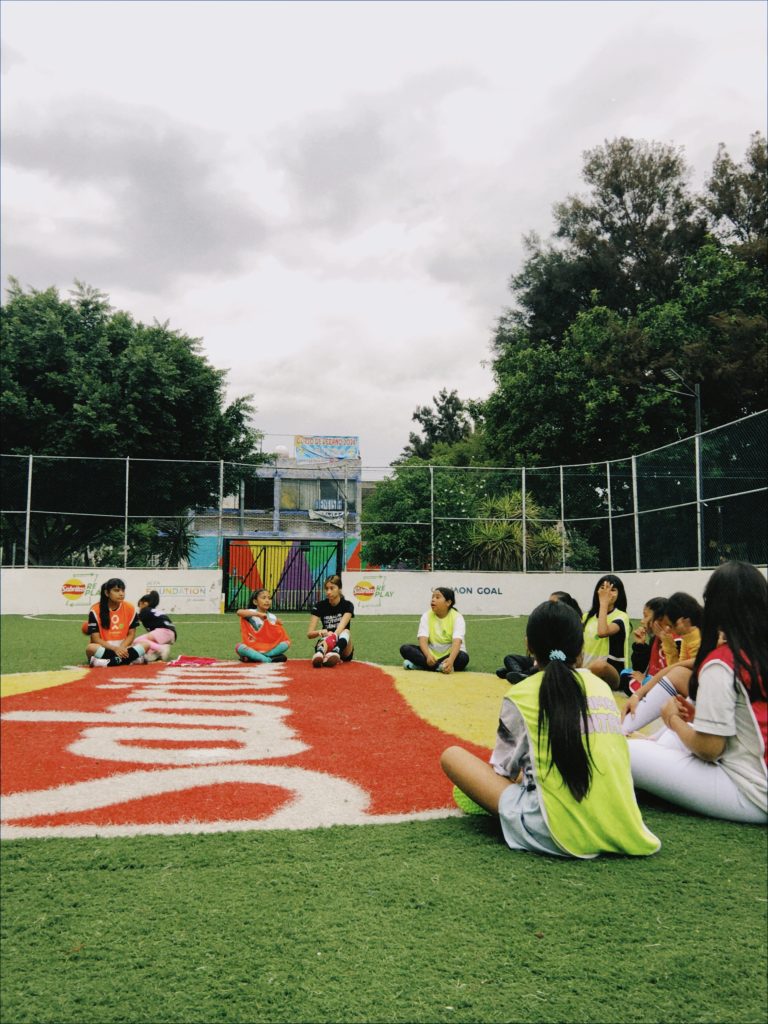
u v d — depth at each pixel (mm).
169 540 22406
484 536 23250
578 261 34906
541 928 2395
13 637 13953
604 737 3027
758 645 3293
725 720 3320
